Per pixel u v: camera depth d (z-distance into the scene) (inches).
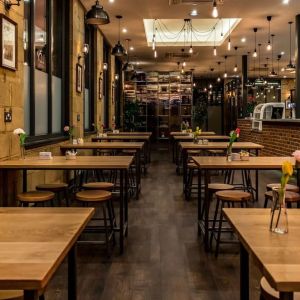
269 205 192.9
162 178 343.9
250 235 67.1
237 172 373.1
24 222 75.4
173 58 617.0
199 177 180.9
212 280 127.3
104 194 156.6
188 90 755.4
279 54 593.0
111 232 164.1
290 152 332.8
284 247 60.9
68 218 78.2
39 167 155.3
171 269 136.4
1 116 160.2
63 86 301.7
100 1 331.9
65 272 133.2
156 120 754.8
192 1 322.0
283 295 50.8
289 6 346.0
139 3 336.2
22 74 183.9
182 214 215.0
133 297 115.0
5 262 54.5
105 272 133.6
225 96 948.6
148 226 191.0
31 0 219.3
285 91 909.2
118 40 466.0
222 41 499.8
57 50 293.1
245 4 339.6
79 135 332.5
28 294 50.9
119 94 663.8
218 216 205.3
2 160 163.3
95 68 422.6
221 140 387.2
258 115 498.3
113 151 359.6
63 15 298.8
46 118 259.0
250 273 130.7
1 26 157.5
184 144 281.0
